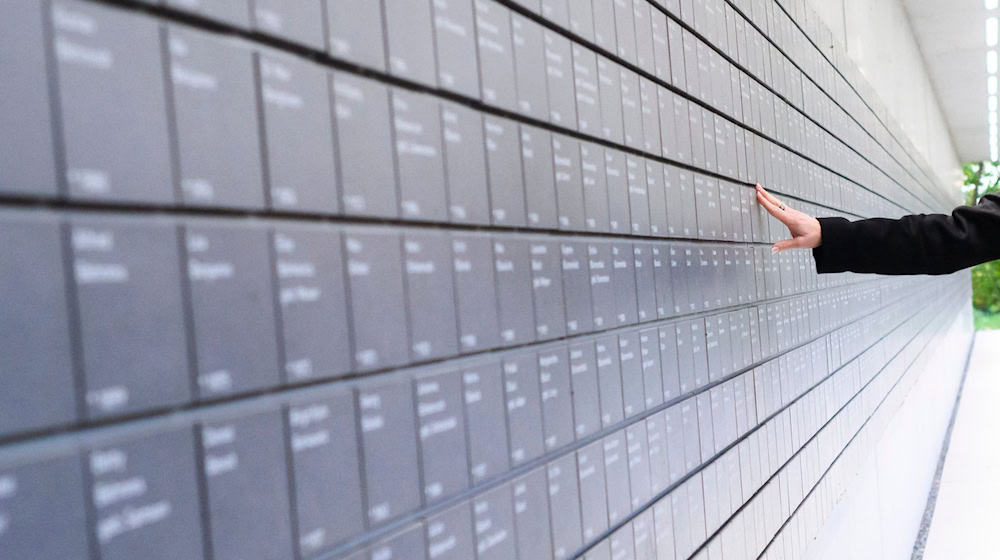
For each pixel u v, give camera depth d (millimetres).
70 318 431
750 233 1787
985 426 7180
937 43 7137
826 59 2828
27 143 413
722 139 1620
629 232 1160
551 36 964
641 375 1179
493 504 803
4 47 405
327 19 619
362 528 635
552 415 930
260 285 550
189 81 504
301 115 589
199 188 507
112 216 460
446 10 767
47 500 417
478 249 802
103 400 445
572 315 987
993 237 1646
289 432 570
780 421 1917
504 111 858
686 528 1309
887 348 3814
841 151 3045
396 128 690
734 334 1626
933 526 4590
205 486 504
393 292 680
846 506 2676
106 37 455
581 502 982
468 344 778
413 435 699
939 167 9656
